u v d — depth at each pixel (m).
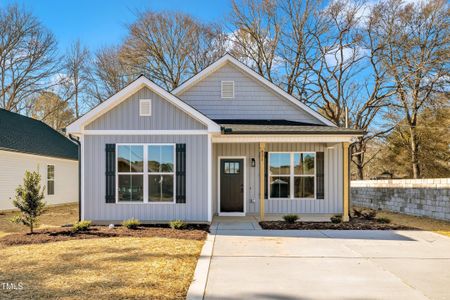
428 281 5.56
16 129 18.83
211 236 9.19
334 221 11.52
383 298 4.81
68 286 5.07
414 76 22.98
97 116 10.91
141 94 11.00
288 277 5.73
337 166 13.53
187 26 29.66
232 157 13.63
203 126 10.95
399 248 7.89
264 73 27.33
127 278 5.46
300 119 14.23
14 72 28.61
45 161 18.69
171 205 10.85
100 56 31.89
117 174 10.89
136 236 8.90
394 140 26.14
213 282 5.46
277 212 13.52
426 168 24.89
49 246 7.70
